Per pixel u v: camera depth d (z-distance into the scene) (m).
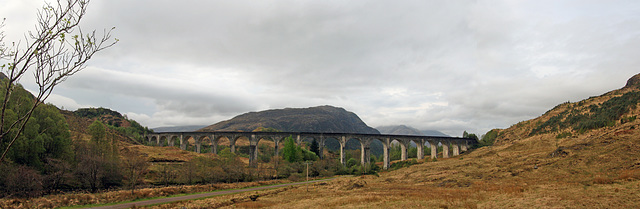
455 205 35.72
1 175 53.25
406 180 77.56
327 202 45.00
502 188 47.81
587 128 116.50
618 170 49.72
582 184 43.59
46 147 71.19
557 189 41.84
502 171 67.81
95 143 83.31
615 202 29.84
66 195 53.62
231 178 86.81
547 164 65.19
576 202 31.03
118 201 50.81
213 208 48.16
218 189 70.62
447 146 159.12
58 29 11.84
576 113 147.38
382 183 76.69
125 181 75.31
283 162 115.62
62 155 72.81
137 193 55.69
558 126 142.50
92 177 64.12
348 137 130.38
